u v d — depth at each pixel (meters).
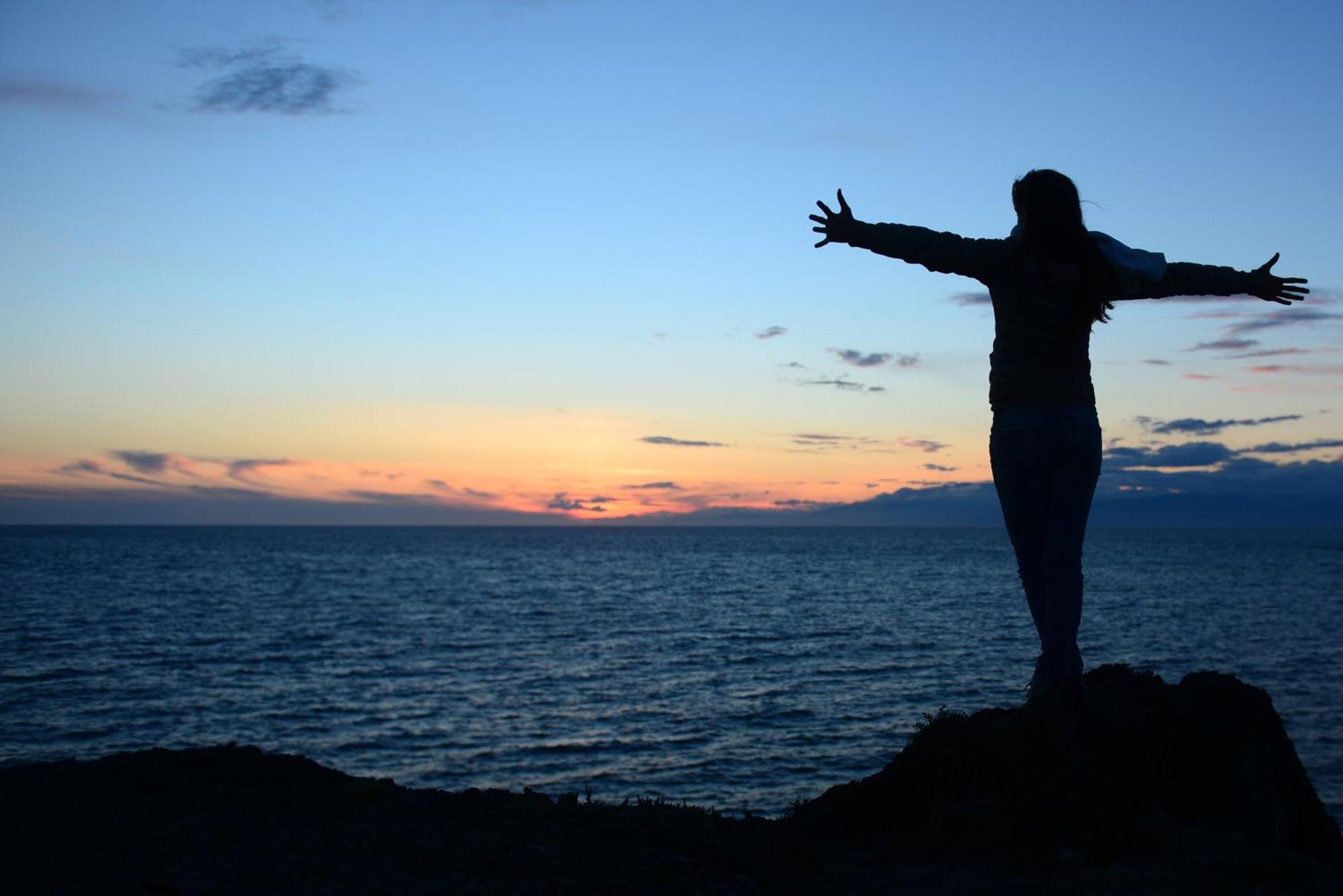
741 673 37.84
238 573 104.94
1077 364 5.65
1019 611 64.62
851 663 40.38
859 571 118.69
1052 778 5.62
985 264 5.45
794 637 50.00
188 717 29.20
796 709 30.30
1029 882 4.88
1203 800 5.72
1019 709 6.21
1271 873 4.62
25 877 3.75
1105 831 5.33
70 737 26.42
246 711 30.23
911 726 27.55
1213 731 6.01
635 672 38.44
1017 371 5.63
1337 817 17.91
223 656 42.53
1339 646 45.34
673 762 23.61
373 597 75.81
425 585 91.44
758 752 24.58
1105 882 4.76
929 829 5.62
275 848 4.38
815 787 21.25
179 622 55.81
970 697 32.38
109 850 4.14
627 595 80.19
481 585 91.00
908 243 5.36
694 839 5.17
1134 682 6.63
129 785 5.02
